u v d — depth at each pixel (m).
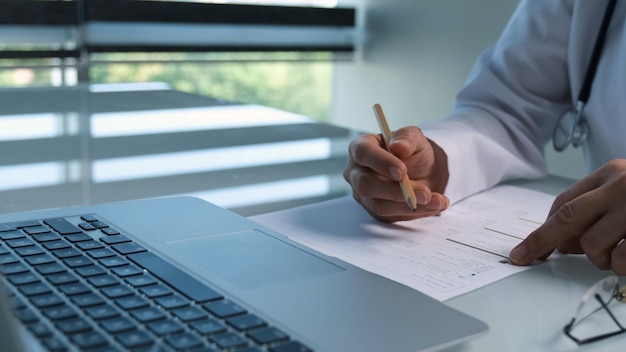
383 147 0.83
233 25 3.04
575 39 1.09
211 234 0.61
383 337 0.43
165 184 0.87
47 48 2.68
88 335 0.40
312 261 0.56
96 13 2.75
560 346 0.47
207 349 0.39
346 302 0.48
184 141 1.11
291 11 3.15
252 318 0.44
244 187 0.87
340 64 3.50
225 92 3.56
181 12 2.91
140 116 1.28
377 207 0.73
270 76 3.67
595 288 0.53
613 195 0.62
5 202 0.77
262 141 1.13
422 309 0.47
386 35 3.24
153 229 0.62
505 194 0.87
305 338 0.42
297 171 0.96
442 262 0.62
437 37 2.96
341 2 3.42
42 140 1.08
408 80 3.14
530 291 0.56
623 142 1.03
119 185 0.85
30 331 0.40
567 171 2.33
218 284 0.49
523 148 1.04
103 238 0.58
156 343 0.40
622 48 1.03
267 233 0.63
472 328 0.45
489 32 2.73
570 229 0.62
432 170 0.84
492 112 1.07
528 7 1.17
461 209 0.80
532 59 1.12
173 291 0.47
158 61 2.94
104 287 0.47
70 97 1.44
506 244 0.68
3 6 2.56
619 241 0.61
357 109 3.44
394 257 0.63
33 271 0.49
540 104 1.12
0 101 1.38
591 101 1.06
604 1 1.08
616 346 0.47
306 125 1.27
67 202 0.78
